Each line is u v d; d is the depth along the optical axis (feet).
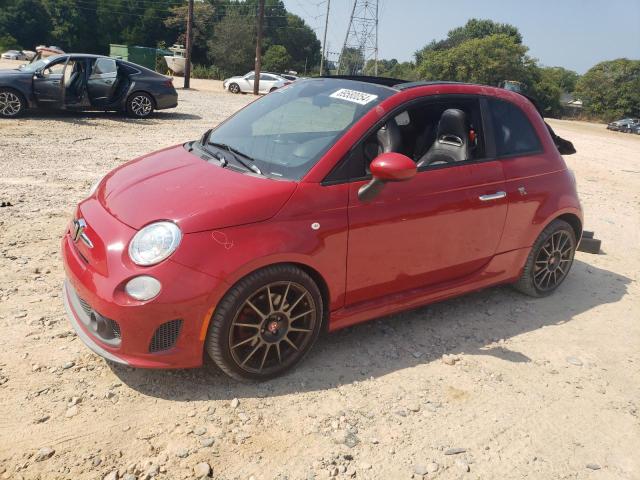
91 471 7.81
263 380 10.19
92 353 10.50
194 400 9.52
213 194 9.60
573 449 9.50
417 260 11.81
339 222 10.23
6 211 18.06
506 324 13.76
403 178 9.78
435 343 12.41
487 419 9.98
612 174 42.83
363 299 11.33
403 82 12.92
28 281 13.10
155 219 9.17
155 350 9.05
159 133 38.22
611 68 247.50
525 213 13.69
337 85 12.84
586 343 13.25
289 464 8.36
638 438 9.98
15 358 10.08
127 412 9.05
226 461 8.27
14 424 8.51
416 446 9.07
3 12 252.83
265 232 9.37
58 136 33.40
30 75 38.63
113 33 276.62
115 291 8.77
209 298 8.91
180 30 276.82
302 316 10.28
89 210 10.24
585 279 17.56
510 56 224.12
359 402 10.01
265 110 12.98
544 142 14.48
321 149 10.61
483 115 13.12
